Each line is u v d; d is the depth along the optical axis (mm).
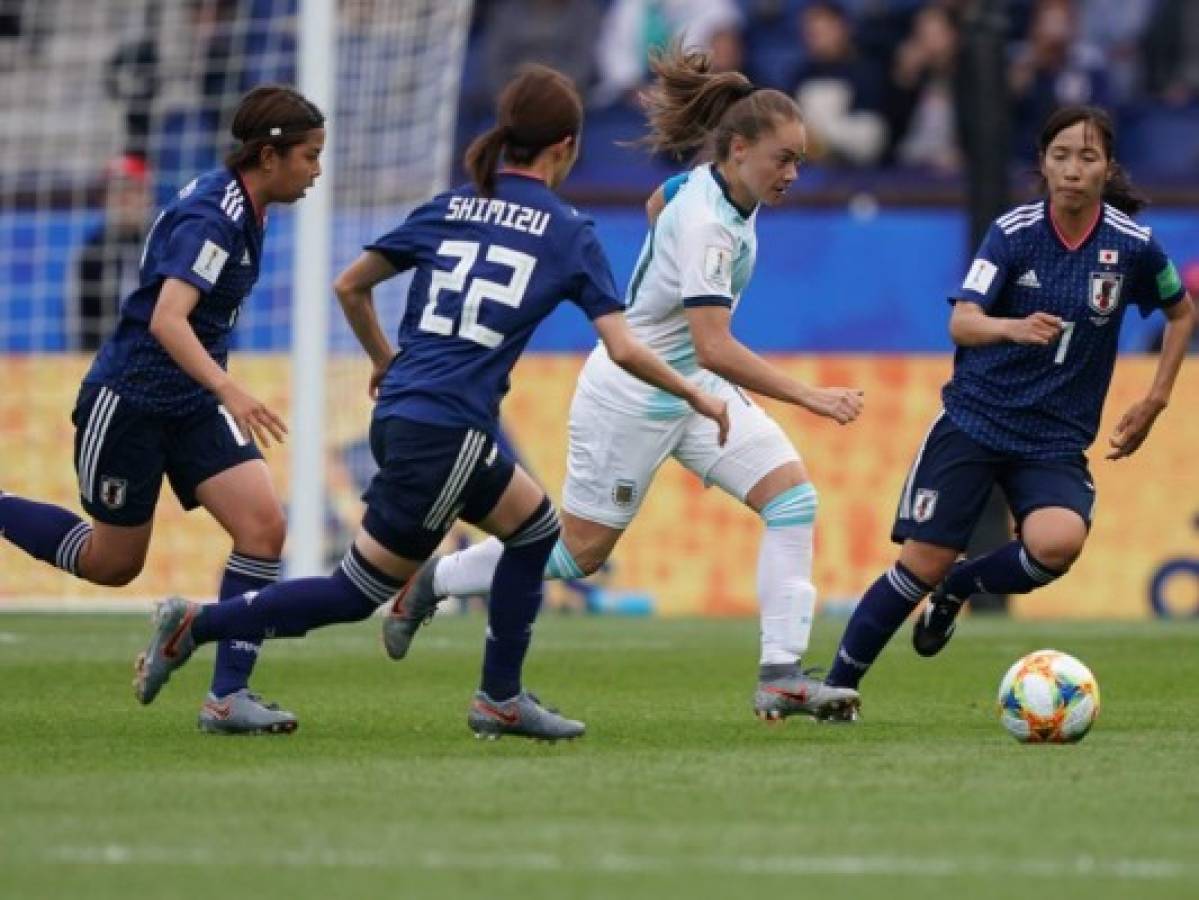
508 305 23234
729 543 55000
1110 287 27125
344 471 52562
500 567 24656
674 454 28406
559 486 54812
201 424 26062
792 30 73688
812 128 71438
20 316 57719
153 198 58031
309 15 46406
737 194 26891
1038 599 55312
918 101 71062
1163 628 47719
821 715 27516
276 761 22969
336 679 34812
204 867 16531
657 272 27500
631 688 33500
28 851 17172
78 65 65000
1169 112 72688
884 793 20469
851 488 54969
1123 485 55188
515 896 15469
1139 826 18562
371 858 16906
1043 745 24812
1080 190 26688
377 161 53875
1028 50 71938
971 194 53281
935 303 60062
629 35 72875
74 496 52844
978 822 18734
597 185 71000
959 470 27656
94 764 22688
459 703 30531
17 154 64750
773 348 60406
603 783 21062
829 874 16312
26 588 53469
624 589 55344
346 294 24328
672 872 16375
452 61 53531
